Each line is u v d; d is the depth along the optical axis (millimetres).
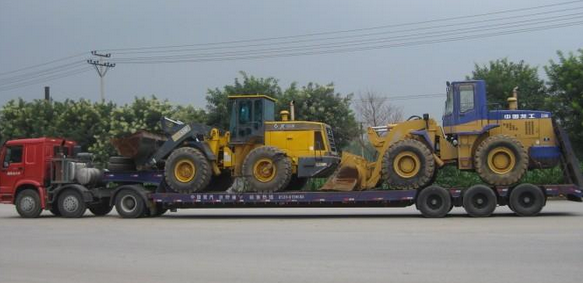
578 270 9164
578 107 27172
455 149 18219
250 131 19281
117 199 19594
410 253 10938
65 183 20312
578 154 28203
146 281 9148
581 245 11406
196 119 33500
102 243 13258
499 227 14352
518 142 17234
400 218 17406
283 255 11109
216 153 19609
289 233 14234
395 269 9555
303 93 31969
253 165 18672
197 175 19000
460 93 18000
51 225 17453
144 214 19625
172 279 9242
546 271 9117
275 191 18516
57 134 37500
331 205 18234
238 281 8992
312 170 18797
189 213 21484
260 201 18453
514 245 11539
